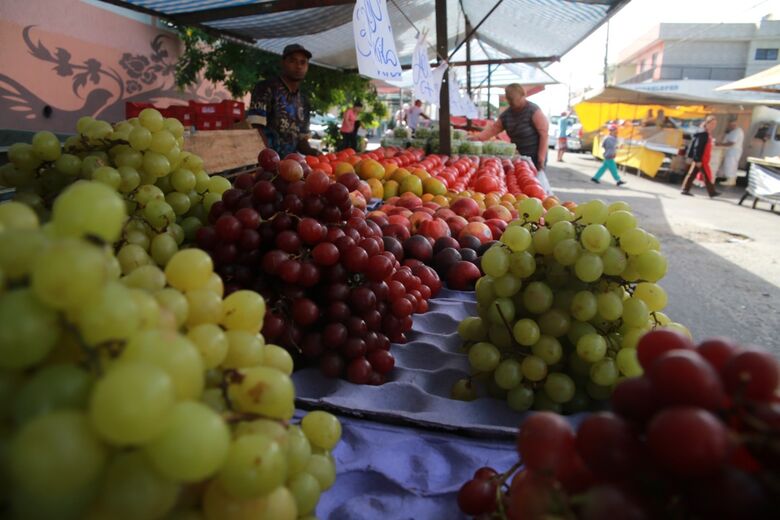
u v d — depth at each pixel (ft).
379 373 5.59
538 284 5.16
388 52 10.50
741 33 83.15
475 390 5.49
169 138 5.55
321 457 3.45
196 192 6.24
